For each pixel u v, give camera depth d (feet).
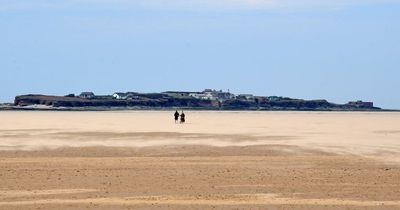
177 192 270.05
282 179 308.60
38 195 260.62
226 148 467.11
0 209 231.71
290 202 248.11
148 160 389.80
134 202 245.86
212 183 294.87
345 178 313.53
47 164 363.35
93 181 297.74
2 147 471.62
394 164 374.63
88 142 520.83
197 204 242.37
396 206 241.35
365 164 373.81
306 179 309.42
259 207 237.25
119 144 499.92
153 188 279.69
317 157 411.34
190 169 343.05
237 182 298.35
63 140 544.21
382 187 286.46
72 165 358.64
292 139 575.79
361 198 258.37
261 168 350.64
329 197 260.21
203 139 560.61
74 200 249.75
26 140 541.75
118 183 292.61
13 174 319.06
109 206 238.07
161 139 559.38
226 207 237.04
